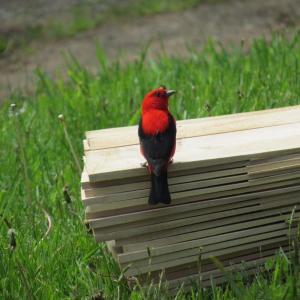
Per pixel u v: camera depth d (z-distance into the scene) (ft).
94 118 42.52
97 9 92.73
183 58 57.57
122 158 24.30
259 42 52.75
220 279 24.95
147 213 23.72
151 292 24.17
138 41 74.54
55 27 85.81
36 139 40.40
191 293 24.67
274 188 24.54
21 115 45.09
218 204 24.14
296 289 22.34
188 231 24.26
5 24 89.81
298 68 45.70
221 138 25.77
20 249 27.55
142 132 23.13
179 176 23.68
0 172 37.52
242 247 24.79
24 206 33.09
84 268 26.86
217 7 84.79
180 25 78.79
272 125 27.02
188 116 40.24
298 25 72.28
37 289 25.23
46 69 68.80
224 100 41.52
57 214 31.60
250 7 82.23
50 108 46.57
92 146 25.80
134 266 24.04
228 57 51.65
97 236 23.77
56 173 36.06
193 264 24.68
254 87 42.88
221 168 23.91
